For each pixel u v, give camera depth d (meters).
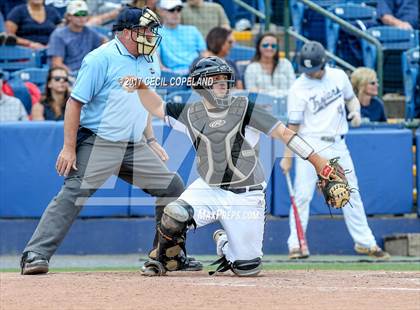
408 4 34.53
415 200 28.27
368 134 27.84
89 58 17.62
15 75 29.55
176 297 13.97
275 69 28.81
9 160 26.89
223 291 14.56
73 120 17.64
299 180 25.64
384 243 27.94
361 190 27.98
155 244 17.80
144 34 17.58
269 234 27.69
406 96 31.86
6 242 27.09
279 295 14.15
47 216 17.66
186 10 31.66
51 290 14.80
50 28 31.81
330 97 24.86
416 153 28.16
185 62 29.66
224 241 17.38
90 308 13.11
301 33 33.41
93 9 32.31
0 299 14.02
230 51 31.19
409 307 13.01
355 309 12.86
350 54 33.31
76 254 27.38
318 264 24.66
